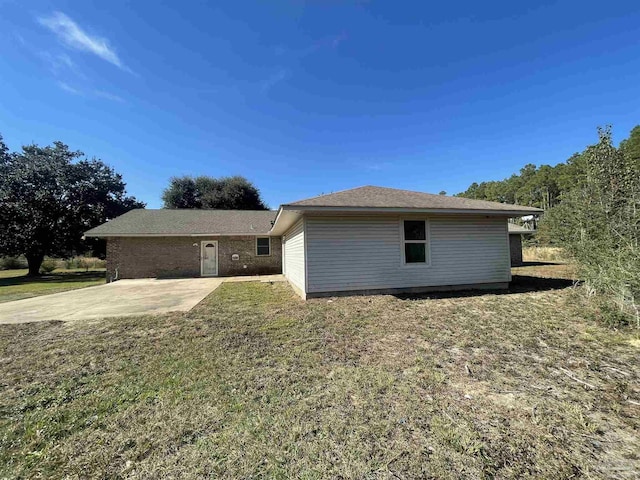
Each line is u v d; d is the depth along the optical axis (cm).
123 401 259
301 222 805
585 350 361
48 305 743
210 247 1534
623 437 198
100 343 427
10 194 1934
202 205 3120
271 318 556
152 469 174
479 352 362
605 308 481
